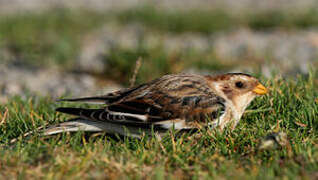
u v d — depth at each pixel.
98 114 8.73
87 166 7.84
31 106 11.02
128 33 28.14
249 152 8.41
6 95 15.47
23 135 9.05
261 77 11.77
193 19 30.36
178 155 8.17
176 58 19.70
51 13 32.75
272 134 8.27
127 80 18.09
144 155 8.13
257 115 10.08
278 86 10.99
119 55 19.22
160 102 9.05
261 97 10.40
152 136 8.80
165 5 38.41
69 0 40.09
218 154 8.29
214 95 9.30
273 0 40.47
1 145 8.98
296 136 8.66
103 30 29.16
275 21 30.28
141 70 18.00
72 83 17.75
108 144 8.70
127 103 9.04
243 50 23.33
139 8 34.88
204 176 7.45
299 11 33.56
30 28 27.42
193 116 9.05
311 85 11.16
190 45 24.11
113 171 7.80
